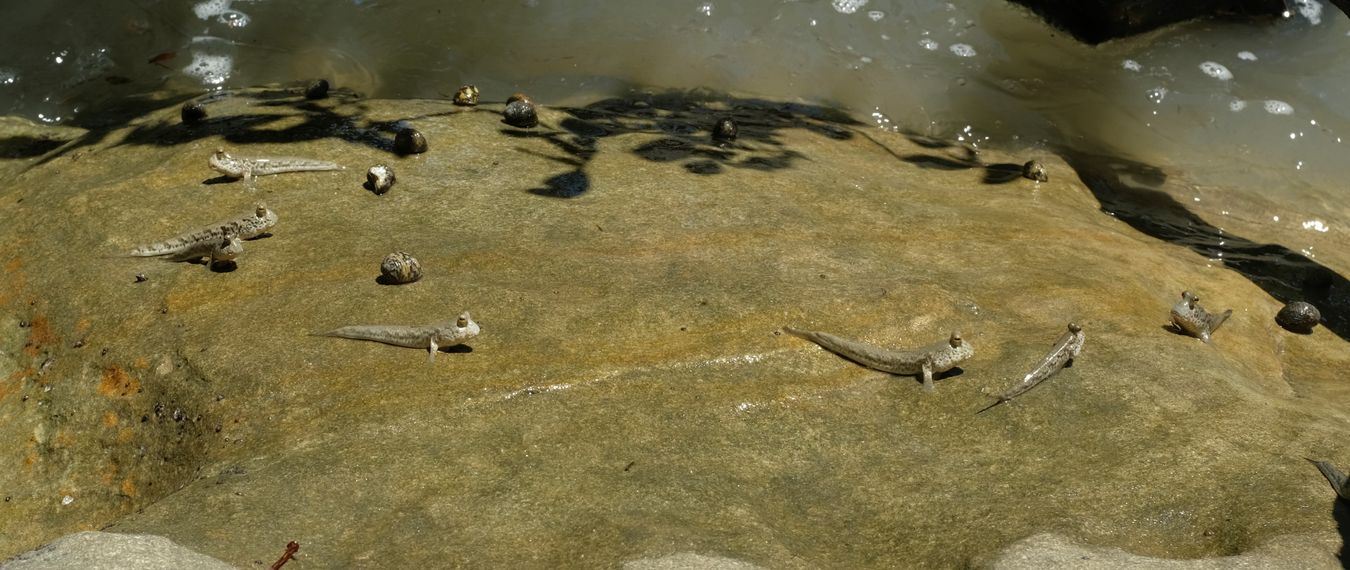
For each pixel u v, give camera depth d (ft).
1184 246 4.38
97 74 4.98
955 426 3.20
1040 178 4.57
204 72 5.03
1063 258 3.90
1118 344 3.47
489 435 3.09
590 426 3.12
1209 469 3.04
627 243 3.69
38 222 3.74
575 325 3.37
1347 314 4.12
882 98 5.20
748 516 2.92
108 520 3.13
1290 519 2.89
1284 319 3.92
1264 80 5.46
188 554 2.71
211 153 4.01
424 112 4.37
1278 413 3.25
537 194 3.91
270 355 3.26
